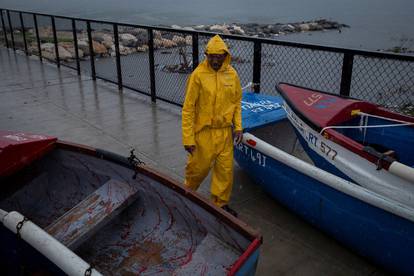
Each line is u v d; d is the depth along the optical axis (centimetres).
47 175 385
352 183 305
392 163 283
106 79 909
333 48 473
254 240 234
